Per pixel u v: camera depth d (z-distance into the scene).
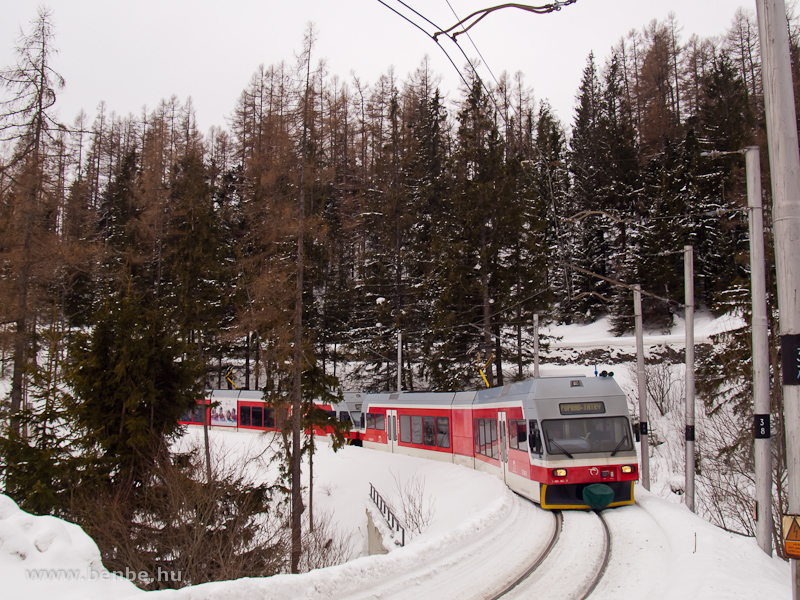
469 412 21.14
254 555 10.85
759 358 10.29
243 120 51.66
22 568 6.00
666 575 8.49
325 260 27.91
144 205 38.53
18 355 18.41
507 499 14.23
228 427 39.00
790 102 6.04
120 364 12.27
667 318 36.69
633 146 46.44
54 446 12.10
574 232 44.38
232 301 31.91
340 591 7.78
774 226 6.07
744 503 15.97
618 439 13.73
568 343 35.81
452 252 31.53
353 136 55.38
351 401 34.47
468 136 33.22
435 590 8.16
